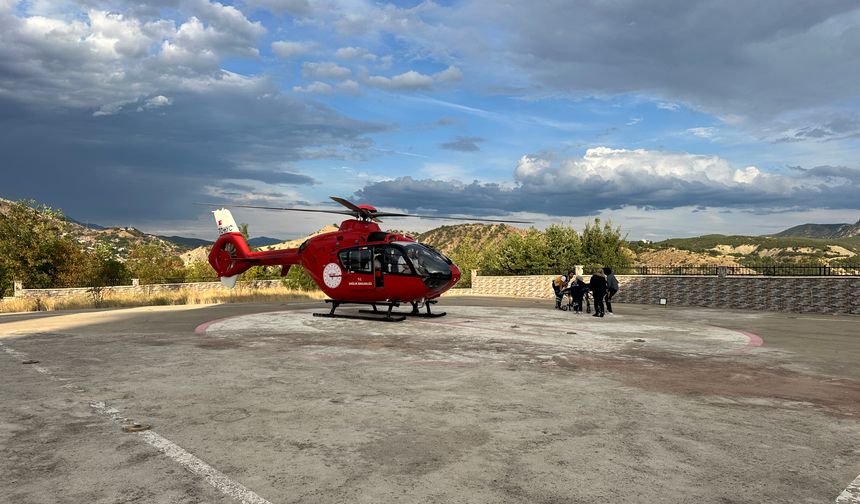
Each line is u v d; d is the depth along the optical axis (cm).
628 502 348
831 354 1002
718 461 426
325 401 622
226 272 2328
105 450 449
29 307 2434
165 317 1759
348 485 374
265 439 478
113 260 4053
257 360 916
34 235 3603
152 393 664
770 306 2152
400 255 1589
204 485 374
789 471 405
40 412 574
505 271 3741
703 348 1077
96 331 1369
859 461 429
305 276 3869
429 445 462
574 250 4409
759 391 686
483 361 912
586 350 1043
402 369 833
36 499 352
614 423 533
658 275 2589
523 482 380
